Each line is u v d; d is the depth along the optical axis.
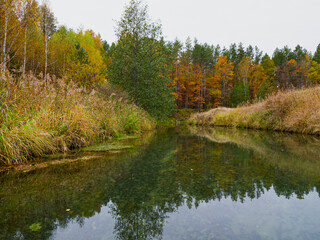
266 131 10.41
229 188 2.50
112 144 5.88
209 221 1.70
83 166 3.52
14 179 2.80
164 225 1.64
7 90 3.83
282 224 1.62
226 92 40.69
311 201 2.07
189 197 2.23
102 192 2.37
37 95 4.57
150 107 13.46
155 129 12.55
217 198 2.20
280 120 10.02
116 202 2.10
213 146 5.86
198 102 35.38
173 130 12.05
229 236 1.45
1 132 3.50
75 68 19.34
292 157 4.25
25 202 2.08
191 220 1.73
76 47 22.64
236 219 1.73
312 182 2.68
